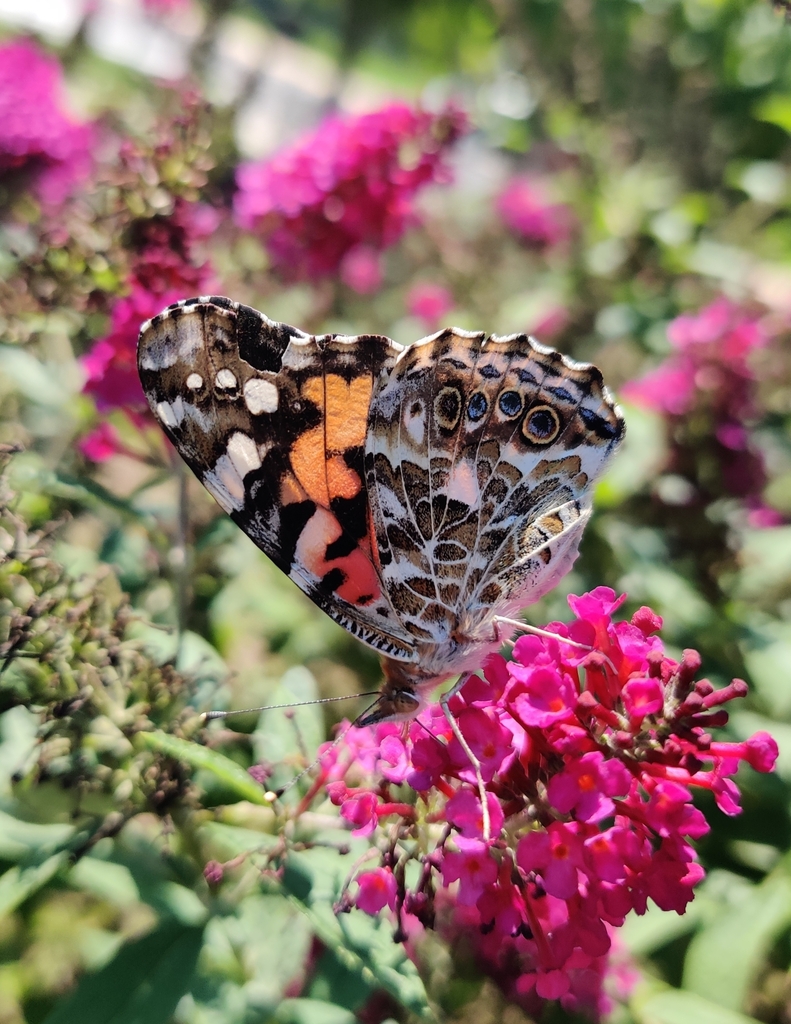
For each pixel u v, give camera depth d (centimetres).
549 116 20
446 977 9
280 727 8
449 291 18
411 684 7
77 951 10
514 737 6
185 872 8
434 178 14
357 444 7
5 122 13
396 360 7
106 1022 7
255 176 14
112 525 12
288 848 7
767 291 16
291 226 14
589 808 6
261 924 8
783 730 11
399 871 6
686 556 13
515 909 6
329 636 13
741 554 13
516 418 7
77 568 10
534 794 6
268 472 7
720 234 19
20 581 7
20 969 10
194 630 11
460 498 7
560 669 7
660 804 6
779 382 13
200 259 10
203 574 12
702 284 17
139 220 9
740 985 9
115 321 10
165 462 10
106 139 14
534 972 7
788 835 10
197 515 12
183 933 7
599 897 6
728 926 9
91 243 9
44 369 12
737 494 12
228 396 7
